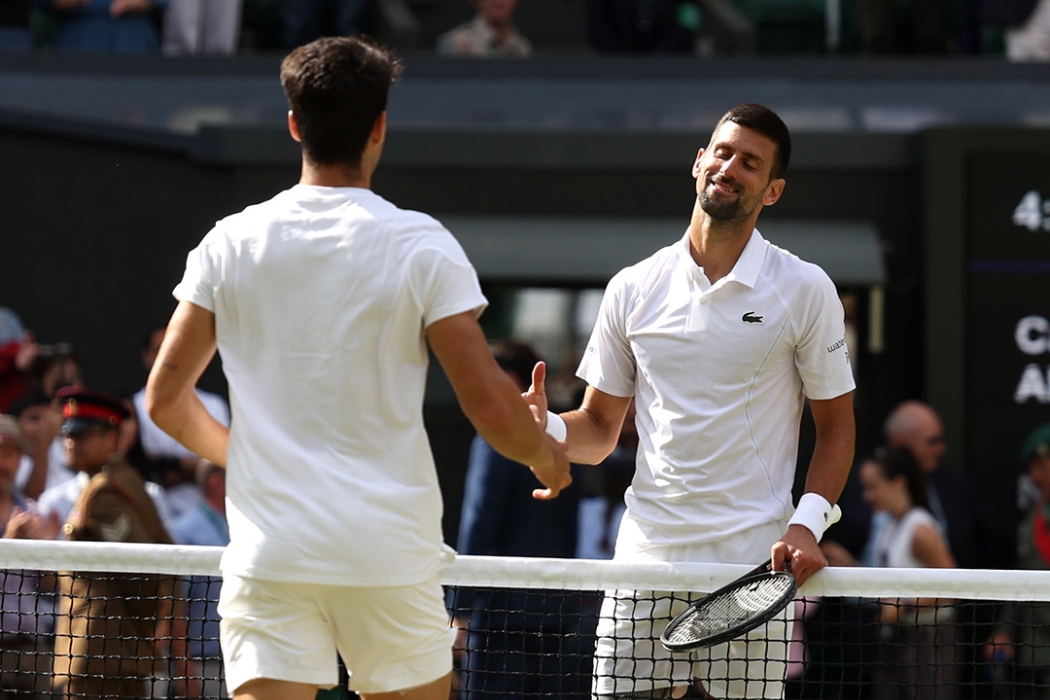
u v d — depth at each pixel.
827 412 13.06
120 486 20.69
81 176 31.78
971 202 30.73
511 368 22.83
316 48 10.91
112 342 31.83
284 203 10.89
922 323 31.06
